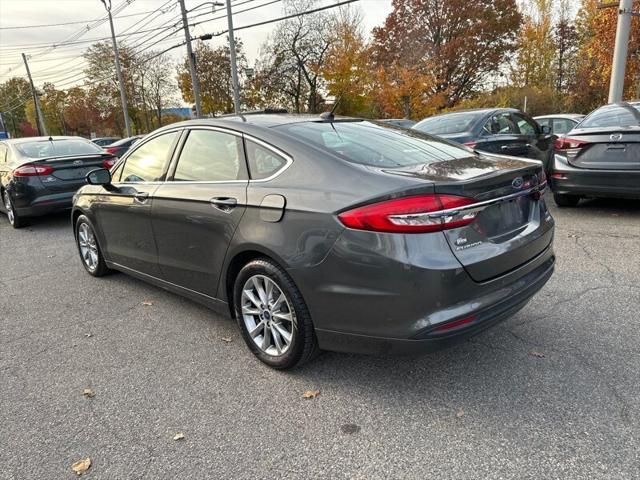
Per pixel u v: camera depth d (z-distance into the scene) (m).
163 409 2.72
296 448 2.35
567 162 6.39
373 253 2.38
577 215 6.60
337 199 2.52
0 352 3.53
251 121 3.33
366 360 3.14
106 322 3.98
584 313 3.58
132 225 4.09
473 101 34.59
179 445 2.41
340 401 2.71
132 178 4.17
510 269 2.66
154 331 3.77
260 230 2.85
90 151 8.69
